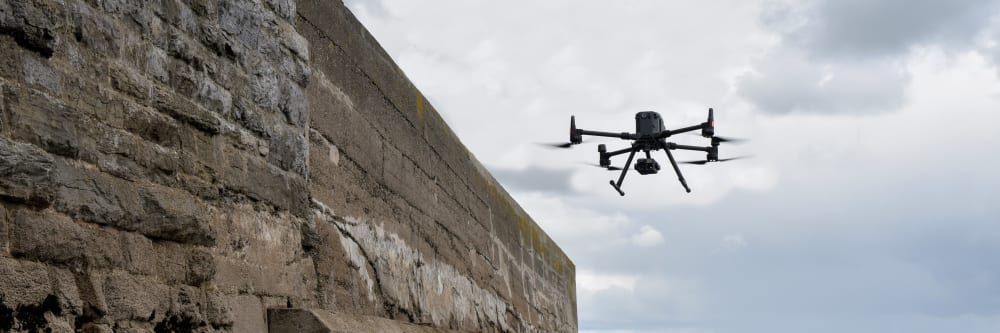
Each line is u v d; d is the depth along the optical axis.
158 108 3.92
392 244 6.34
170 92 4.00
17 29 3.26
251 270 4.42
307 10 5.26
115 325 3.57
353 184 5.75
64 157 3.43
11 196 3.20
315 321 4.50
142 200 3.76
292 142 4.88
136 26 3.84
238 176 4.39
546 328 11.36
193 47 4.16
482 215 8.79
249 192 4.46
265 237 4.57
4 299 3.13
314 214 5.15
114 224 3.62
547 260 11.66
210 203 4.16
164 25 4.00
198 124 4.14
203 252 4.07
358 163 5.85
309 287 5.00
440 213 7.48
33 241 3.26
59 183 3.38
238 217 4.36
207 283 4.09
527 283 10.52
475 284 8.38
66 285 3.38
